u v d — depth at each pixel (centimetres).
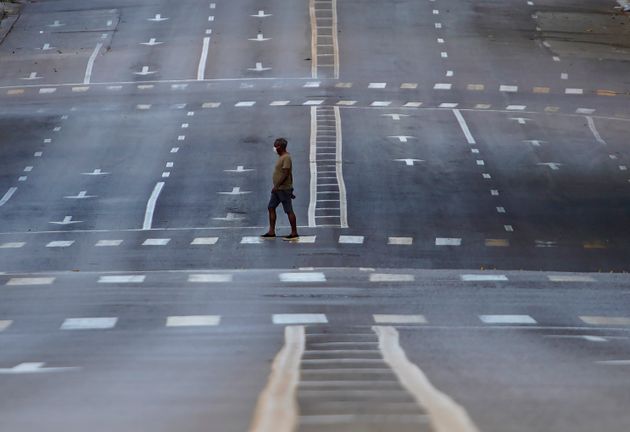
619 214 7269
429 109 10444
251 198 7625
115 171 8519
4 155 9062
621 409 1695
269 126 9806
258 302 4150
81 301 4219
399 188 7844
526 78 11638
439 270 5234
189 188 7944
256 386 1978
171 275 4962
